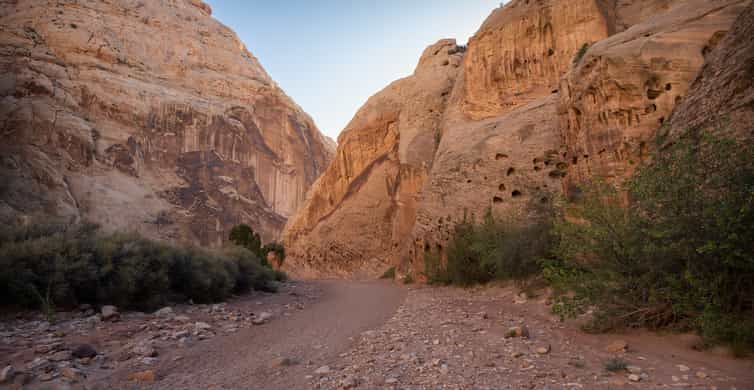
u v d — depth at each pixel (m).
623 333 6.54
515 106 24.33
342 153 45.69
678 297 5.97
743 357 4.93
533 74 24.16
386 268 37.03
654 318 6.62
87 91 74.12
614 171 12.83
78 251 8.87
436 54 41.75
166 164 81.31
